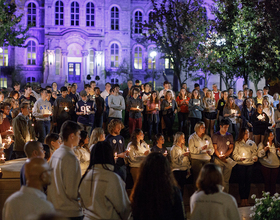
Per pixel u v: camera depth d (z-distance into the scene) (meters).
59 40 38.59
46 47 38.47
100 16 39.56
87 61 38.91
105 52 40.31
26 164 3.14
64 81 37.84
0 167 6.65
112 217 3.84
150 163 3.67
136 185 3.71
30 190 3.07
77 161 4.25
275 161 8.37
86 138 6.78
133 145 7.68
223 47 17.53
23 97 11.67
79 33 38.69
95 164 4.05
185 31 21.23
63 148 4.28
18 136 8.25
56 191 4.10
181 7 21.31
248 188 8.38
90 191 3.94
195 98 11.95
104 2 40.03
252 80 19.78
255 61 15.13
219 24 17.64
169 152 8.18
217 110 12.91
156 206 3.52
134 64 41.09
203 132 8.18
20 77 38.66
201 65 21.50
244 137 8.38
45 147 6.19
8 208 3.01
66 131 4.29
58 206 4.07
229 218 3.65
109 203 3.84
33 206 2.99
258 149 8.57
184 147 8.09
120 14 40.44
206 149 8.09
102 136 7.07
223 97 12.62
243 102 11.80
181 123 12.55
